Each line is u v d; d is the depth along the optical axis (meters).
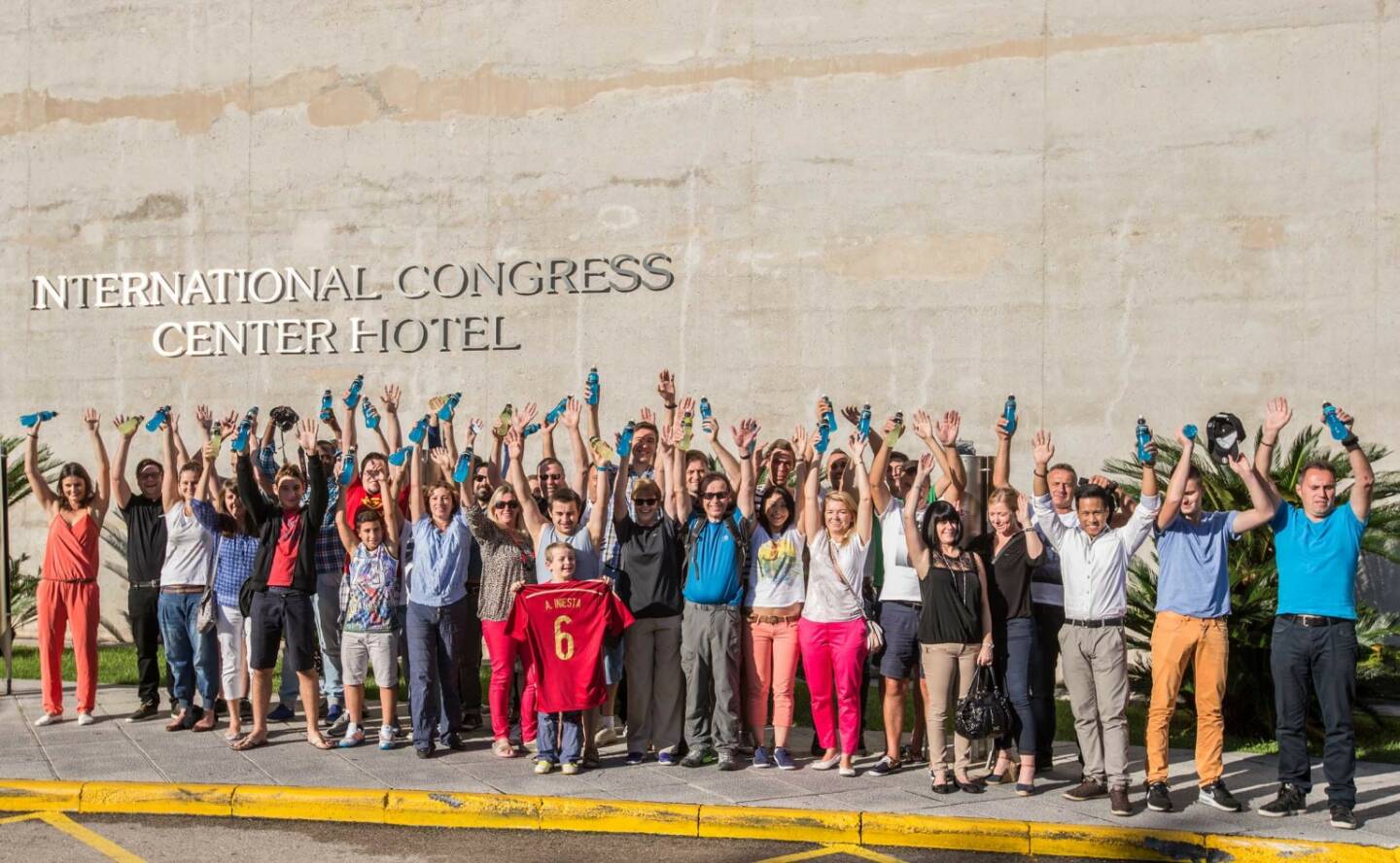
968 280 13.45
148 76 15.87
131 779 8.47
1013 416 8.95
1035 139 13.33
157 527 10.63
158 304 15.75
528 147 14.70
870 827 7.57
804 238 13.89
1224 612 7.93
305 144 15.37
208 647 10.09
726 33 14.16
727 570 8.84
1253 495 7.77
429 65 15.02
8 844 7.43
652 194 14.34
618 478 9.12
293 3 15.44
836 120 13.85
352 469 10.13
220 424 10.08
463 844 7.48
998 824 7.43
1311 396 12.55
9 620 11.65
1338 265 12.53
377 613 9.41
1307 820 7.55
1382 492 11.13
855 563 8.80
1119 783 7.73
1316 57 12.66
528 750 9.41
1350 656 7.49
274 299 15.38
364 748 9.46
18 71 16.23
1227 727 10.24
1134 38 13.11
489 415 14.73
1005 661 8.33
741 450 9.04
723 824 7.68
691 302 14.18
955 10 13.55
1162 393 12.91
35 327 16.11
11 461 15.71
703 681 8.94
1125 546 8.01
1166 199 12.98
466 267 14.84
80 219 16.03
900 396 13.59
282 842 7.49
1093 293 13.13
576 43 14.60
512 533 9.27
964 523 9.08
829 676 8.88
